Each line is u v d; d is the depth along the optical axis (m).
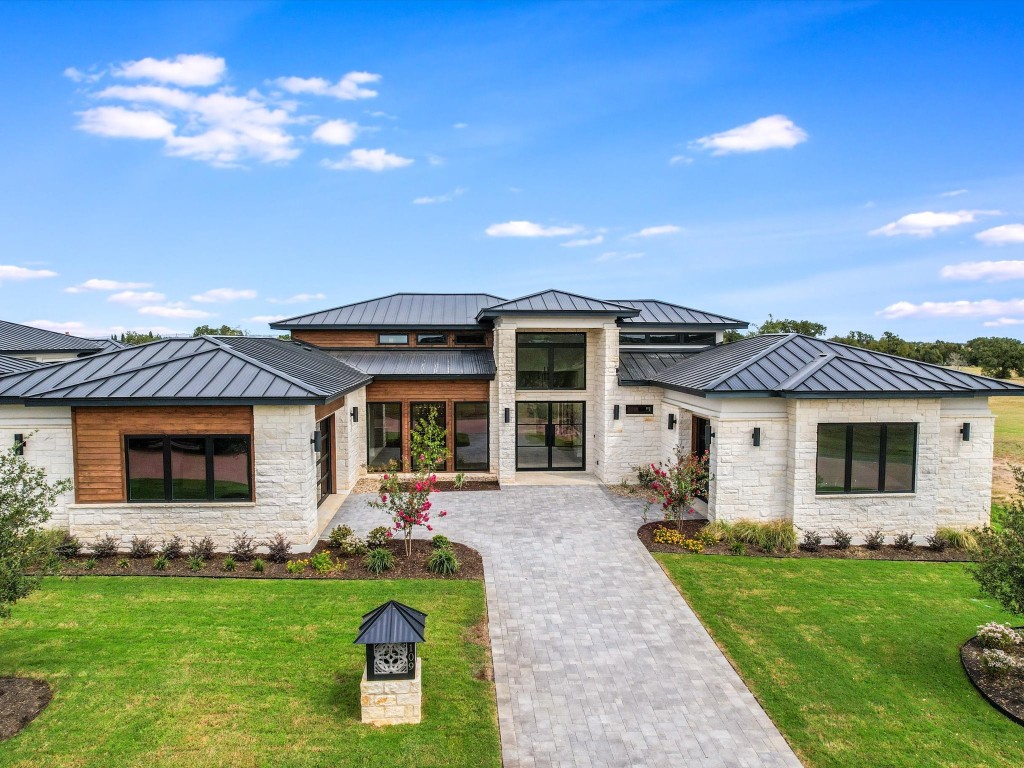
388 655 7.82
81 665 8.87
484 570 13.15
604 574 13.08
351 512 17.22
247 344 17.25
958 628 10.91
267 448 13.64
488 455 21.86
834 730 8.09
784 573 13.30
